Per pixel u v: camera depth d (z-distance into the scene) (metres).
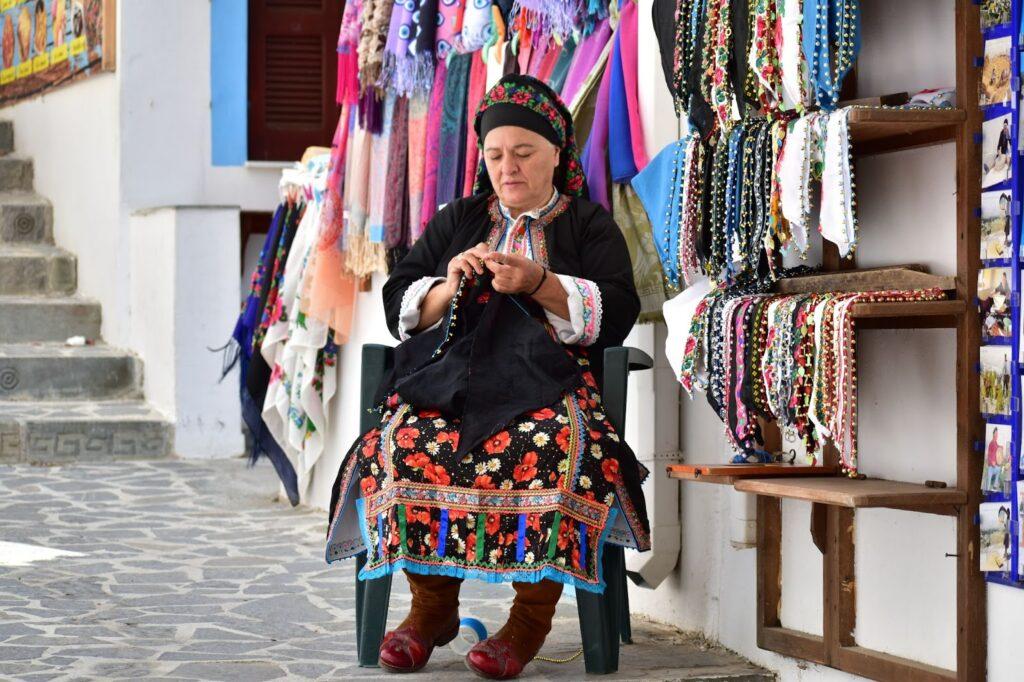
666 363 4.11
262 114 9.77
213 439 8.24
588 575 3.28
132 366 9.07
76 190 10.26
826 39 3.11
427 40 5.16
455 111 5.24
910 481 3.30
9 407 8.48
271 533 5.82
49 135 10.82
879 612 3.40
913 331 3.29
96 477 7.38
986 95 3.05
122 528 5.84
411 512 3.31
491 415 3.32
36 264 10.14
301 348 6.37
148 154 9.44
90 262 9.95
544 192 3.72
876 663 3.32
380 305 5.94
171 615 4.18
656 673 3.58
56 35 10.41
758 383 3.31
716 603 3.98
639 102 4.16
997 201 3.02
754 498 3.77
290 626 4.05
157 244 8.58
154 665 3.54
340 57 6.01
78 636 3.88
